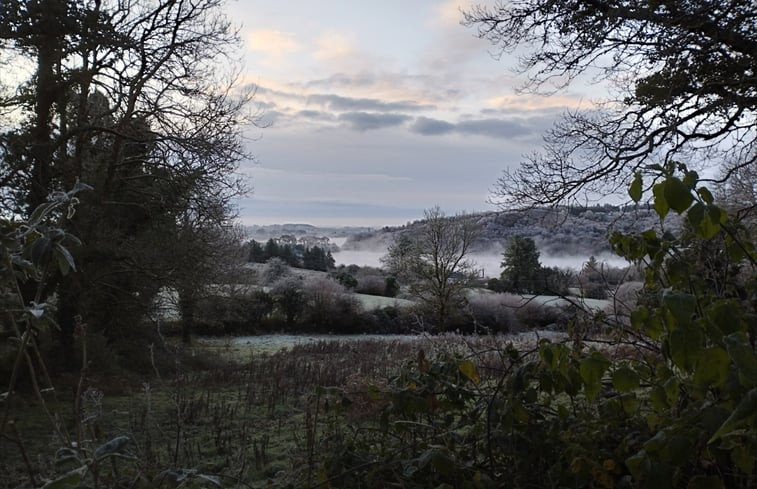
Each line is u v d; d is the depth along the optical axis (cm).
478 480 268
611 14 839
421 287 2716
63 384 1213
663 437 201
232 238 2595
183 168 1471
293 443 639
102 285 1553
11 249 150
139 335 1786
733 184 1098
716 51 820
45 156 1369
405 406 311
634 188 235
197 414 845
